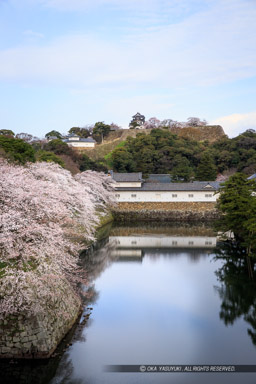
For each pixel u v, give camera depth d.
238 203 20.03
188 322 12.89
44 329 9.70
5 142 28.03
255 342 11.50
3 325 9.54
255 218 17.62
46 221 11.78
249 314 13.72
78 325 12.30
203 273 19.22
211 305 14.59
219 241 28.59
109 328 12.15
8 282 9.52
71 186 21.83
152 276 18.66
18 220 10.57
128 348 10.89
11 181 11.85
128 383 9.15
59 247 11.76
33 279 9.91
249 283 17.39
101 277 18.41
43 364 9.47
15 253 9.97
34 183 13.23
